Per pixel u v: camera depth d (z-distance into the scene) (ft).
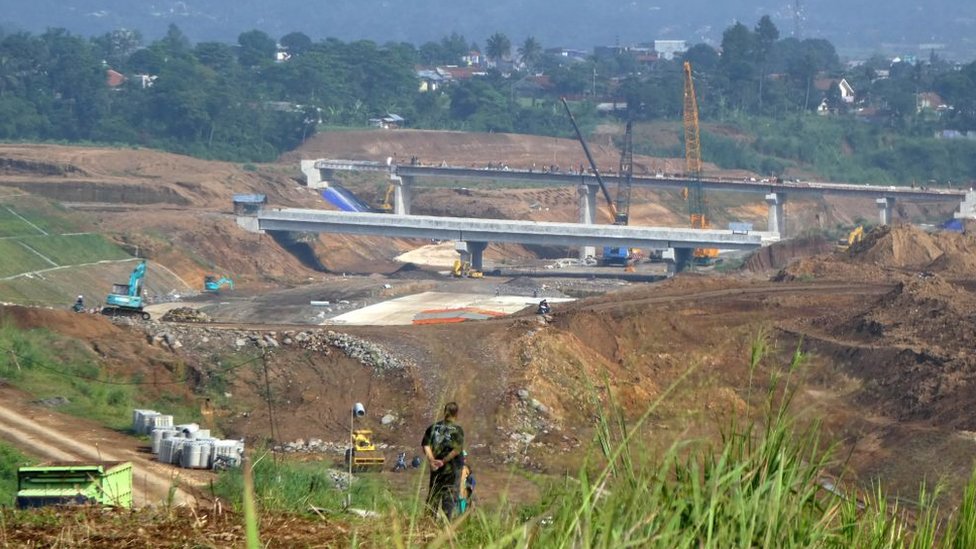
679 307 654.12
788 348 544.21
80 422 383.45
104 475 160.86
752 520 50.55
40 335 496.23
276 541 71.77
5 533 75.41
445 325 561.84
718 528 51.03
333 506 110.42
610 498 49.03
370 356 507.71
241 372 498.69
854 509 61.31
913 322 545.85
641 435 53.01
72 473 160.76
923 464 362.12
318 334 529.45
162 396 472.03
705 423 54.03
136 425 376.27
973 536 62.69
